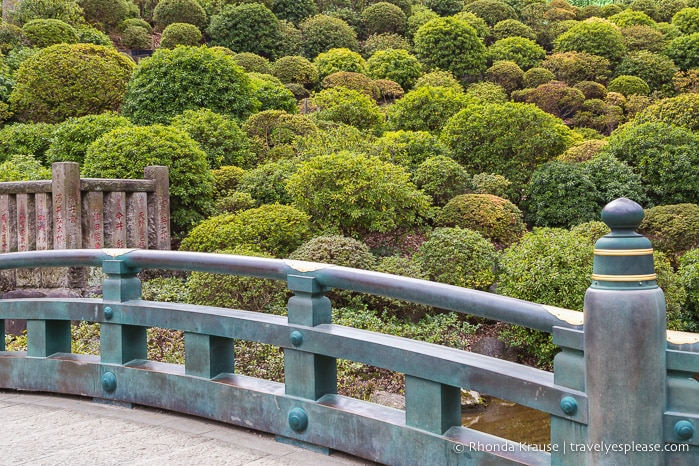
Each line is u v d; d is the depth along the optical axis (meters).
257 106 11.43
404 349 1.75
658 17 28.47
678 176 9.73
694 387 1.31
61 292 5.88
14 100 11.81
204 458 1.94
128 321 2.46
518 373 1.54
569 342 1.42
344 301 5.92
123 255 2.51
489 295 1.60
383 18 26.45
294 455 1.94
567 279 5.52
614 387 1.31
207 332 2.25
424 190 8.46
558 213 9.08
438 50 21.83
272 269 2.10
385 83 19.14
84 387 2.58
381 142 9.19
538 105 18.17
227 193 8.09
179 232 7.38
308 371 2.01
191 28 22.28
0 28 16.36
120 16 22.81
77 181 5.87
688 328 6.65
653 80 21.30
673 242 8.07
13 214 6.09
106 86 11.77
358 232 7.39
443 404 1.70
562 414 1.42
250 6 23.31
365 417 1.84
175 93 10.27
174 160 7.27
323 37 24.36
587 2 33.75
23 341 4.92
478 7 27.39
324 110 11.89
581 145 10.58
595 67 21.45
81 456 1.98
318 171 7.03
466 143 10.13
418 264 6.57
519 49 23.03
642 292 1.31
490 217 7.81
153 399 2.39
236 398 2.17
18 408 2.52
